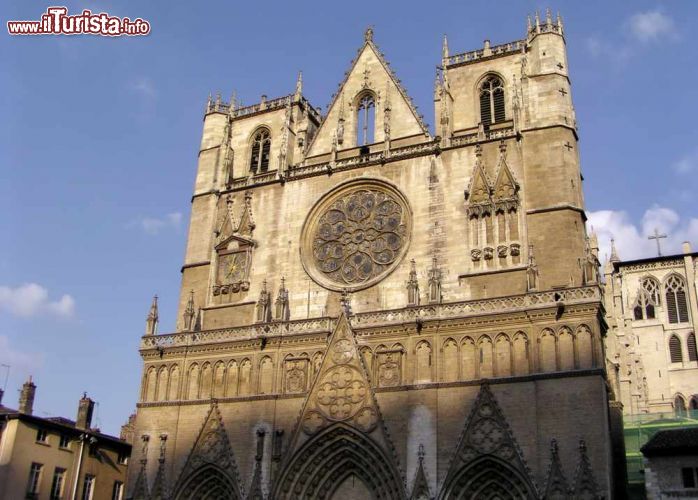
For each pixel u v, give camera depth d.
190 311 70.75
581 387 52.59
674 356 101.44
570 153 63.28
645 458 52.75
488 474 53.47
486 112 70.12
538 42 68.31
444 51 73.38
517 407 53.97
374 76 75.81
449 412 55.88
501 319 57.03
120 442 80.19
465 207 64.44
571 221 60.12
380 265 66.50
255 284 70.88
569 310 55.06
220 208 76.38
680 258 104.81
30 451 68.69
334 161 72.06
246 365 65.06
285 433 60.84
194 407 65.25
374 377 59.72
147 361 69.06
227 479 61.22
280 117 79.81
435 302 59.91
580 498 49.69
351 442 58.38
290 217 72.12
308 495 58.78
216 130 81.00
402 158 69.06
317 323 63.66
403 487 54.84
